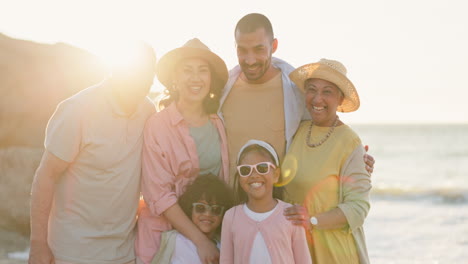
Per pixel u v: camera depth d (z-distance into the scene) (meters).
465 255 12.21
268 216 3.69
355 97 4.17
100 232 3.93
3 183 11.66
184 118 4.32
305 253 3.70
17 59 17.94
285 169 4.20
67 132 3.80
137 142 4.09
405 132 136.75
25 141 16.86
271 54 4.52
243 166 3.72
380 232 15.58
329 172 4.00
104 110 3.92
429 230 15.81
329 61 4.25
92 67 18.89
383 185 32.06
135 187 4.08
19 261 9.86
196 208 4.06
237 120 4.61
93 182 3.90
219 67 4.40
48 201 3.95
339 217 3.85
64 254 3.90
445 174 39.03
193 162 4.20
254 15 4.38
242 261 3.68
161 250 4.00
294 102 4.51
